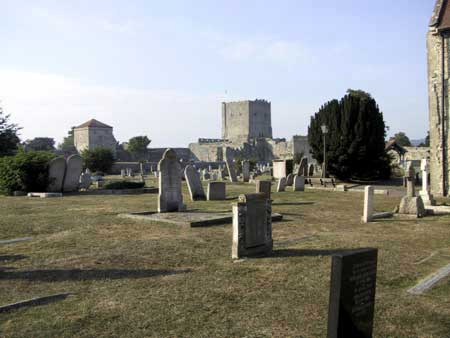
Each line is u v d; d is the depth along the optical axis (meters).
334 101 39.06
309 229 12.83
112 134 110.44
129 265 8.66
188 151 114.94
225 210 16.98
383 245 10.41
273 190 28.69
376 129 37.78
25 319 5.84
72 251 9.95
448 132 22.55
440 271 8.01
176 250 9.98
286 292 6.91
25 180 26.36
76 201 22.14
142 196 25.47
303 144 93.19
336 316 4.03
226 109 126.50
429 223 13.98
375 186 33.34
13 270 8.31
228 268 8.38
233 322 5.73
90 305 6.37
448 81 22.53
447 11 22.72
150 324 5.67
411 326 5.59
